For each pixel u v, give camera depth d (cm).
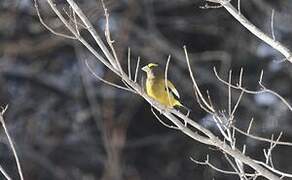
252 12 2212
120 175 1989
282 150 2112
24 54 2291
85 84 2184
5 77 2302
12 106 2284
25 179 2191
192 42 2302
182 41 2298
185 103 2152
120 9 2189
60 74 2348
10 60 2281
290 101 2178
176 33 2302
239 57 2230
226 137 871
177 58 2191
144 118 2302
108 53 846
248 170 1888
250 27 895
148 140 2259
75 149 2270
